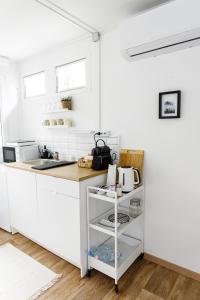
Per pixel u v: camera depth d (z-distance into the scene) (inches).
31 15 76.3
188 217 73.9
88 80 96.0
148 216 83.0
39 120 121.9
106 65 89.3
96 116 95.0
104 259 72.2
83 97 99.0
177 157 74.1
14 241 98.2
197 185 70.9
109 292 67.5
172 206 76.9
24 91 129.6
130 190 73.9
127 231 88.6
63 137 110.1
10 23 81.8
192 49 67.7
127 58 72.3
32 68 121.9
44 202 83.5
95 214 77.7
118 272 67.4
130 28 65.4
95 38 89.2
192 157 71.0
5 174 102.0
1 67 120.8
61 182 75.4
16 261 83.4
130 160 84.0
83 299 65.0
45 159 115.1
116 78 86.7
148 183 81.8
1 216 109.0
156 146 78.5
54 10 73.0
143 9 73.0
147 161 81.3
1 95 123.9
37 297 66.2
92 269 77.7
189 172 72.1
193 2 54.0
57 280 72.9
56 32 90.1
